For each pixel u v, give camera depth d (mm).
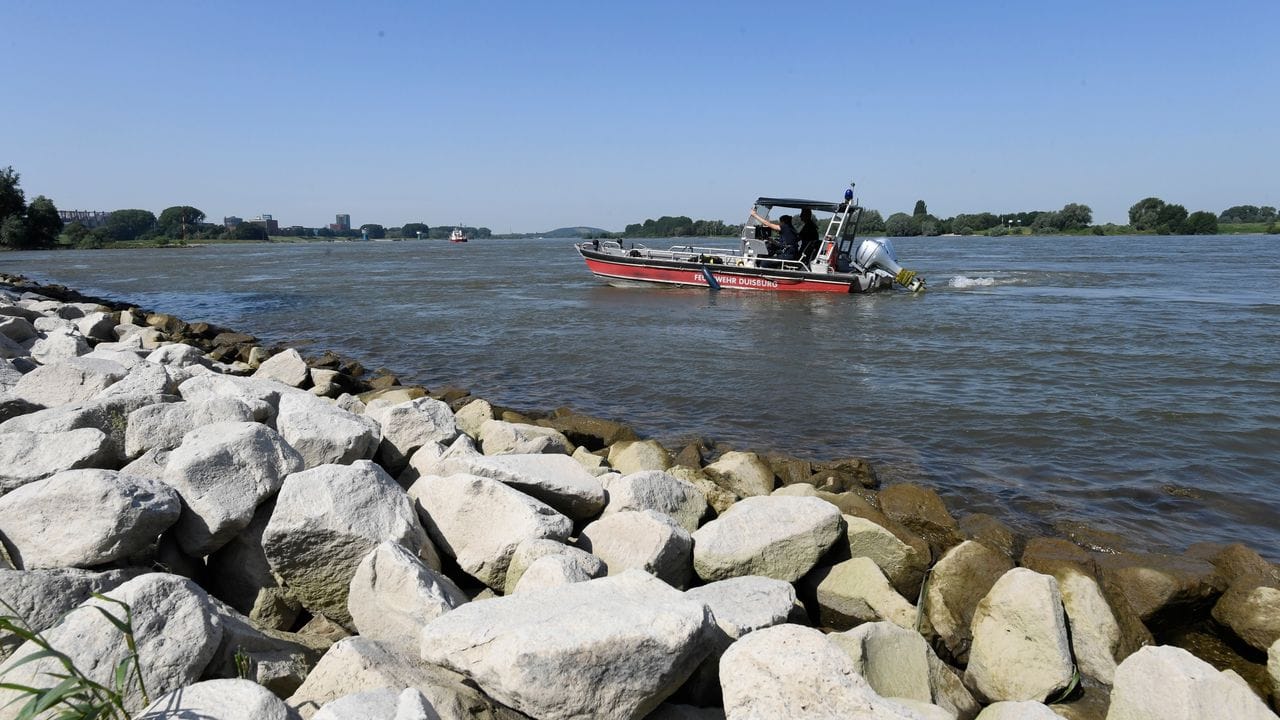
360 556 4109
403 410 6234
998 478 7367
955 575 4645
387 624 3744
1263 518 6383
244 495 4398
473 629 3117
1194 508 6590
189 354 9773
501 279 32344
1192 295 22078
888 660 3693
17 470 4645
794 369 12500
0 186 80625
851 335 15820
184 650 3152
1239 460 7738
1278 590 4309
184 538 4246
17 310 14594
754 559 4738
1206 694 3225
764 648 3088
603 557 4660
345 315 20688
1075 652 4117
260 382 7270
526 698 2896
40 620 3428
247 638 3471
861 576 4793
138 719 2619
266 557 4074
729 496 6051
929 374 11945
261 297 25891
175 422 5344
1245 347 13562
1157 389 10609
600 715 2967
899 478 7418
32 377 6793
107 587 3686
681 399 10688
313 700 3064
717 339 15570
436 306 22234
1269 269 31641
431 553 4449
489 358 14016
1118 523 6293
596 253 25953
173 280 34500
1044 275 29516
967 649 4457
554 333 16672
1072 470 7539
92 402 5660
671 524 4699
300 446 5336
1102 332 15531
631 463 7051
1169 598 4469
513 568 4277
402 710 2590
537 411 9656
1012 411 9648
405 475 5945
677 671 3135
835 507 5039
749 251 24062
